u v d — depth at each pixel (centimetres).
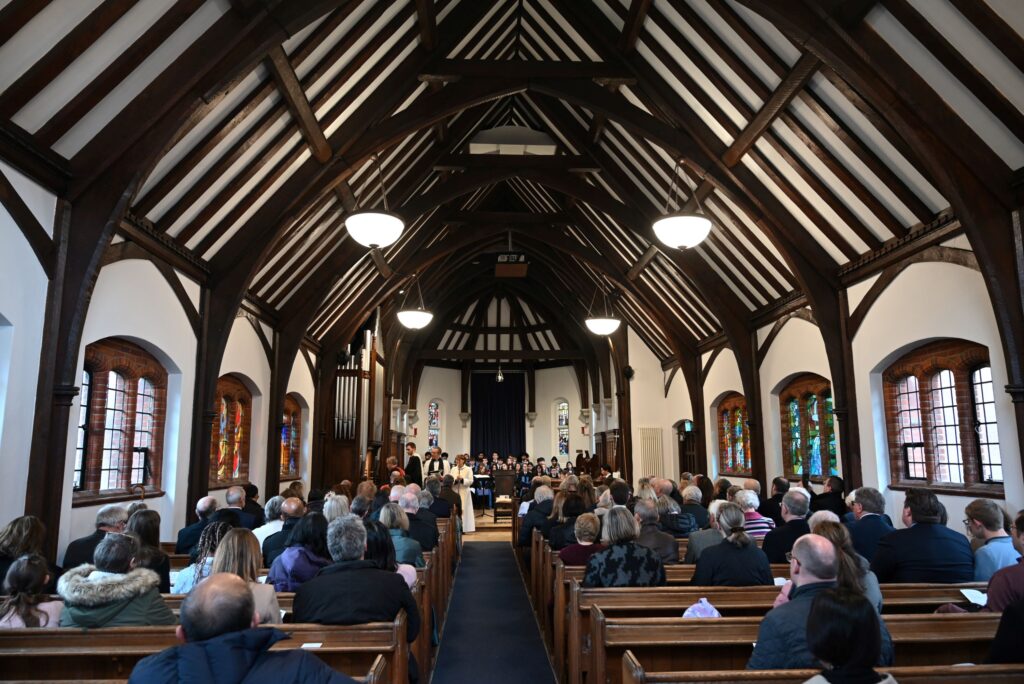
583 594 392
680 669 329
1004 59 495
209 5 520
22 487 505
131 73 519
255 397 1041
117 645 307
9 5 407
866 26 543
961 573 410
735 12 647
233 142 663
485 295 2283
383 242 735
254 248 830
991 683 244
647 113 847
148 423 744
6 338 486
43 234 519
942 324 687
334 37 653
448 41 826
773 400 1104
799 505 510
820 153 713
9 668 302
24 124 483
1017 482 599
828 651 194
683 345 1485
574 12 839
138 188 557
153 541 431
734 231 997
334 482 1350
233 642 187
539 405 2441
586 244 1477
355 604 326
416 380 2245
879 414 816
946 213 654
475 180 1112
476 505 2052
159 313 709
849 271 843
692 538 512
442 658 559
